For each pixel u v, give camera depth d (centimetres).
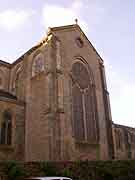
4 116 2745
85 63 3650
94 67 3812
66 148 2655
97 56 4012
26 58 3416
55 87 2872
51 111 2702
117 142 4925
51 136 2575
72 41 3519
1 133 2639
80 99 3284
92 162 2395
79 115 3150
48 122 2645
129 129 5456
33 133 2788
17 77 3544
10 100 2880
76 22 3772
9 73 3756
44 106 2792
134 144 5338
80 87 3359
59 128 2653
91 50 3891
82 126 3130
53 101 2780
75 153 2805
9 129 2748
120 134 5134
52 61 2998
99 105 3581
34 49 3350
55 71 2966
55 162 2153
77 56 3509
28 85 3178
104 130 3478
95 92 3594
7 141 2673
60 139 2605
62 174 2038
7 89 3622
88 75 3625
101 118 3512
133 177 2570
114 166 2547
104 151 3300
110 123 3591
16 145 2734
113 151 3400
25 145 2809
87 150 3028
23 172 1895
